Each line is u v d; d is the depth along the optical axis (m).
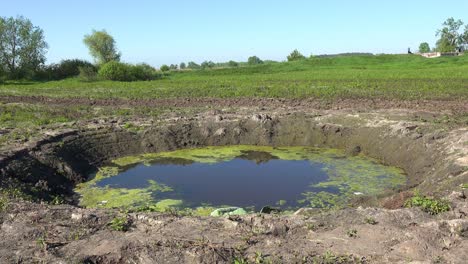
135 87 37.47
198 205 12.82
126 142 18.80
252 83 36.84
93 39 65.94
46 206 10.05
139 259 7.54
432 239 7.75
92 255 7.60
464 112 19.75
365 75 40.69
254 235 8.25
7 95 32.03
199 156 18.31
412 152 15.90
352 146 18.42
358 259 7.27
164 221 8.92
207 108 23.91
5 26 56.47
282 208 12.40
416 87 29.00
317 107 22.88
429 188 11.91
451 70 41.62
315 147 19.23
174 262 7.37
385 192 12.84
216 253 7.49
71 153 16.92
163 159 17.92
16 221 9.12
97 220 9.10
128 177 15.77
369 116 19.56
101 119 21.17
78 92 34.31
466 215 8.67
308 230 8.39
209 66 84.50
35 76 58.94
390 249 7.54
